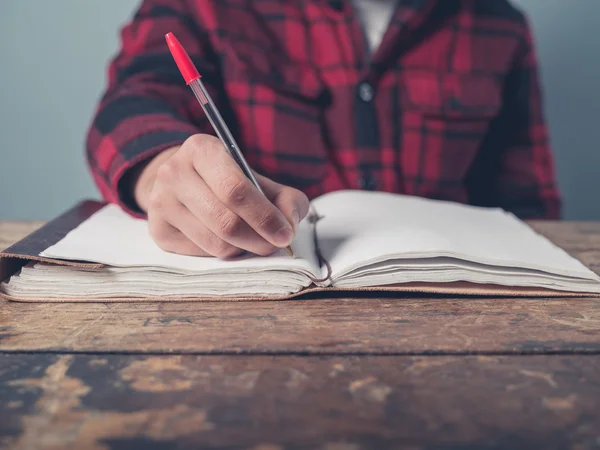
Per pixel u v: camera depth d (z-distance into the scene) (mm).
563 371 402
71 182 1906
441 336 458
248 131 1188
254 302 535
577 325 481
